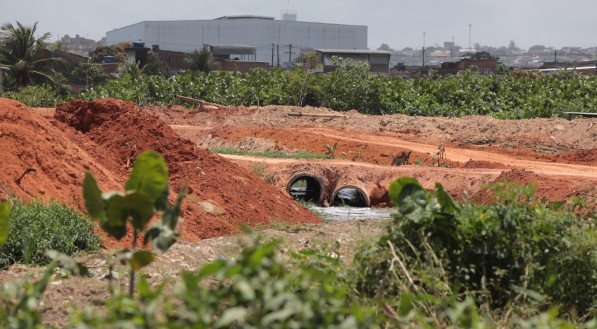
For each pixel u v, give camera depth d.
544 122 86.06
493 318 12.69
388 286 13.01
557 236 14.05
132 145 37.00
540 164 65.94
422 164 68.19
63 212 22.75
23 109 30.55
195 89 137.75
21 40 148.25
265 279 8.73
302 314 8.50
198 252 20.78
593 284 14.12
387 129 89.81
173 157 36.66
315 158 68.31
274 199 38.16
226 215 32.62
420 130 87.38
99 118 38.91
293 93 135.88
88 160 31.36
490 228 13.84
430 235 13.69
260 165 59.69
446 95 135.12
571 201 16.22
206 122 101.75
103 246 22.98
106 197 11.24
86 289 15.56
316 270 12.61
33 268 18.95
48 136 29.95
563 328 10.04
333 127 91.50
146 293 9.33
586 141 80.12
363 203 56.47
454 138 82.94
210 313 8.72
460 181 54.91
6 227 11.66
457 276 13.50
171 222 11.37
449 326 11.27
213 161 37.56
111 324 8.72
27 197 25.38
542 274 13.91
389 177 57.72
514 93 136.88
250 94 135.88
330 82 135.75
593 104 119.00
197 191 33.81
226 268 9.12
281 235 23.88
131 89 137.75
